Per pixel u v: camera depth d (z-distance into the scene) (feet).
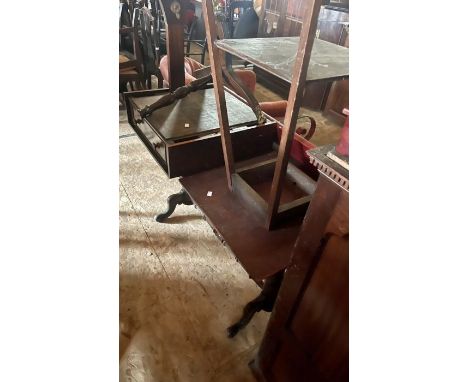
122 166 6.88
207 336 4.01
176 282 4.62
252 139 4.21
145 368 3.67
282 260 3.00
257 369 3.56
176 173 3.90
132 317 4.17
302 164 4.27
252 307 3.75
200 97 4.65
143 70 8.79
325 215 1.97
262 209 3.39
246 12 12.28
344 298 2.10
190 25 14.11
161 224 5.53
